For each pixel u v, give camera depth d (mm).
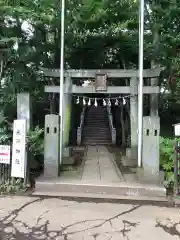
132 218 4395
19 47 9320
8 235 3793
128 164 7992
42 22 9375
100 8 10109
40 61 10531
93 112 19125
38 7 8844
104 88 8172
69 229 3979
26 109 6719
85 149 12641
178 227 4094
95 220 4297
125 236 3791
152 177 5852
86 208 4793
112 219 4340
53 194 5480
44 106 12055
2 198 5227
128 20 11047
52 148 6180
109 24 11484
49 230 3943
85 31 11703
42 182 5734
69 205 4930
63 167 7480
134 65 13320
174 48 10336
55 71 8398
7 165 5852
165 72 10773
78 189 5645
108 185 5609
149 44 9812
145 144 5883
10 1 8078
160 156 6215
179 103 11484
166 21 10102
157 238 3754
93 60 13008
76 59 12680
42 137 7492
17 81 9477
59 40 10398
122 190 5543
